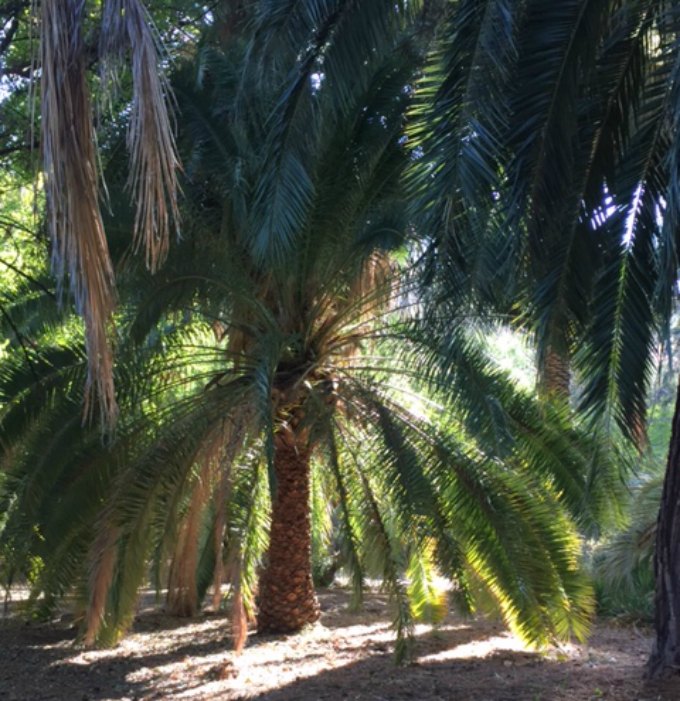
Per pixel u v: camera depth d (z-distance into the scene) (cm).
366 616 1388
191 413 1041
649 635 1200
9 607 1438
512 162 589
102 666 1057
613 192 659
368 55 625
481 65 546
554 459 999
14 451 1027
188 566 1324
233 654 1083
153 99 361
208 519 1304
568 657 1020
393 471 988
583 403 661
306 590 1219
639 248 648
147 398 1034
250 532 945
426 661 1015
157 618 1400
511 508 986
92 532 1034
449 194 547
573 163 632
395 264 1041
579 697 763
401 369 1034
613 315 652
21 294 1115
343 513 1068
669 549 761
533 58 591
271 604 1210
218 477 1042
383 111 918
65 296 876
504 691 825
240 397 1016
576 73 594
